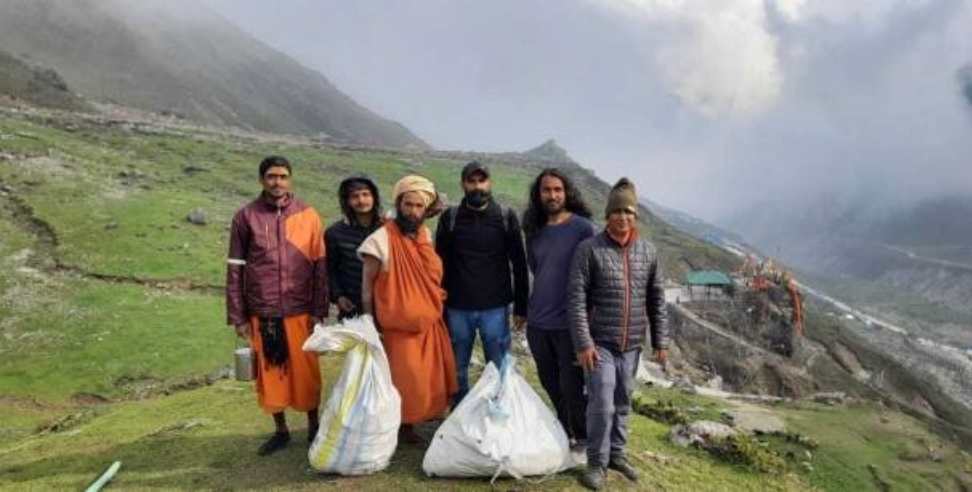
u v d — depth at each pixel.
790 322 71.06
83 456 9.27
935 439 26.94
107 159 67.31
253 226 7.80
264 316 7.84
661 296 7.59
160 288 37.19
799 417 27.34
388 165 101.94
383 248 7.64
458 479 7.51
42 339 29.92
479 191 7.84
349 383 7.55
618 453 7.89
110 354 28.81
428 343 7.89
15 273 36.38
